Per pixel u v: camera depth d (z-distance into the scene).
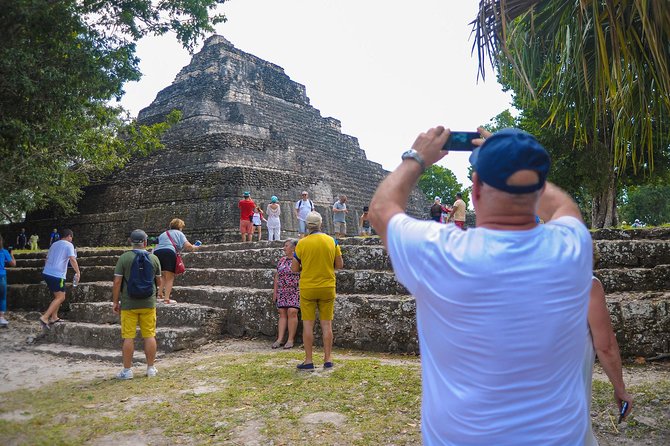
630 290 7.87
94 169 28.19
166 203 26.59
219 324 9.80
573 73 5.04
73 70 9.31
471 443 1.57
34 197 23.33
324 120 41.19
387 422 4.85
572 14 4.80
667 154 23.08
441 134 2.06
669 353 6.74
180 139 29.97
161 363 7.98
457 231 1.72
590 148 22.50
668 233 9.28
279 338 8.85
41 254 18.09
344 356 7.79
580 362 1.70
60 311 13.10
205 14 10.24
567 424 1.59
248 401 5.52
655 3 4.00
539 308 1.56
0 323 11.37
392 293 9.08
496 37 4.83
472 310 1.58
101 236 28.73
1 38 8.40
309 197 28.09
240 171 24.72
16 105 9.31
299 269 6.99
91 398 5.81
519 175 1.66
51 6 8.49
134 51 10.02
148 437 4.61
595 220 24.80
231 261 12.75
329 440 4.50
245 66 36.88
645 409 4.88
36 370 7.66
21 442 4.44
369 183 36.66
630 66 4.93
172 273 10.57
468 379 1.59
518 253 1.61
